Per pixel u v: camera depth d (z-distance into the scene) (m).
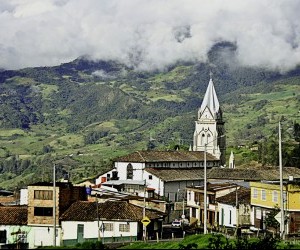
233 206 107.75
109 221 92.19
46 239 93.56
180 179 160.75
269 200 101.88
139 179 165.50
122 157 171.50
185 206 135.00
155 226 96.75
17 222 94.06
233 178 157.38
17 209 97.56
